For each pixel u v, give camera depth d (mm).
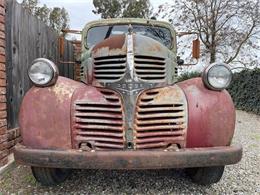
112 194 3816
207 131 3395
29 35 6352
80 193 3836
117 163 3100
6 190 3896
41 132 3340
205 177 3916
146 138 3330
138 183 4180
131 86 3408
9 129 5219
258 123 10531
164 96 3469
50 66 3447
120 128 3324
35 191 3879
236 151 3340
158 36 5434
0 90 4430
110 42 3682
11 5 5371
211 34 19922
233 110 3541
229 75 3520
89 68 3738
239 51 20188
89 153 3117
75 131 3338
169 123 3379
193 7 20094
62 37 6215
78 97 3432
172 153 3143
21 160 3232
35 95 3432
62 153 3139
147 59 3600
